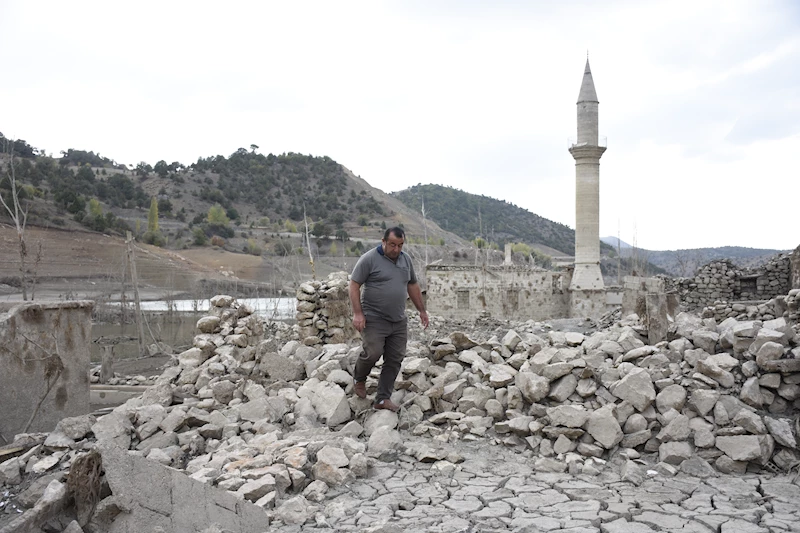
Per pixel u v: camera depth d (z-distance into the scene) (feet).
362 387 25.12
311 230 336.70
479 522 15.88
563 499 17.52
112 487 13.48
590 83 148.15
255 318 32.81
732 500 17.13
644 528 15.29
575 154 147.64
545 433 22.16
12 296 136.26
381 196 544.62
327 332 41.65
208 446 22.31
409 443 22.50
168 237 331.98
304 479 18.69
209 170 506.07
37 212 228.02
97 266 188.34
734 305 74.59
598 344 26.71
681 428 21.04
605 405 22.34
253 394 26.18
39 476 17.74
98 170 464.65
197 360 29.45
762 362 21.72
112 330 113.19
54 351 24.53
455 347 28.09
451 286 142.00
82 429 20.75
